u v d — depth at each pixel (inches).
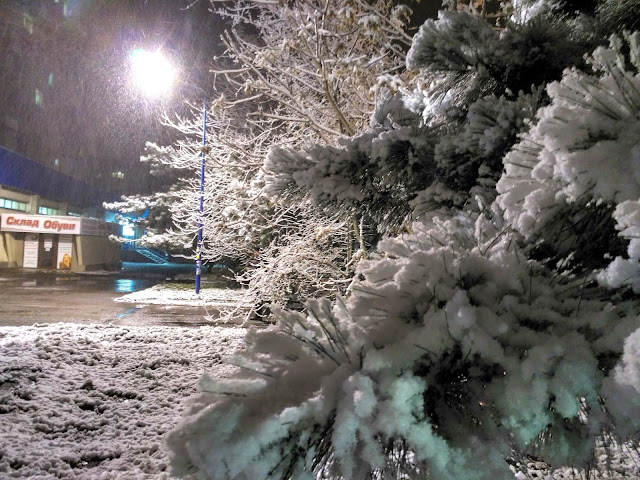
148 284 981.2
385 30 308.3
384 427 55.6
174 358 290.2
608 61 69.5
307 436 57.3
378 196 122.0
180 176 1060.5
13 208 1614.2
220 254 480.4
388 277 71.1
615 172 61.0
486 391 62.6
